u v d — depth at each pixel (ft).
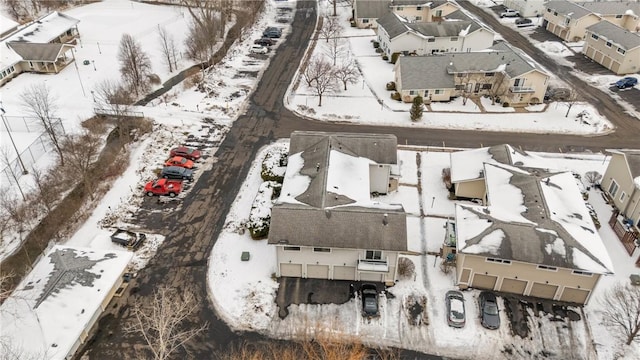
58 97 213.66
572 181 148.66
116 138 190.39
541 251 120.26
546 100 225.76
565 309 124.98
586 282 121.39
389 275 129.59
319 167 148.36
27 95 202.08
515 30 309.42
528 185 141.38
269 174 167.02
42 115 183.01
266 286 130.72
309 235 124.88
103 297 117.91
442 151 189.16
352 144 161.07
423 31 261.65
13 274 130.31
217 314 123.24
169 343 114.21
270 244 123.85
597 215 156.04
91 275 122.11
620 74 246.88
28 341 106.73
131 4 339.16
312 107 218.79
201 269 135.74
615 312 118.83
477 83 227.40
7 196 150.10
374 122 208.54
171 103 217.56
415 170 177.47
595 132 202.18
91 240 144.46
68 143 169.27
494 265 123.85
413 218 154.30
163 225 150.82
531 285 126.00
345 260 128.57
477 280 128.36
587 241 124.26
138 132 194.39
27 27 258.78
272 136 196.85
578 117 211.61
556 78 246.06
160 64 254.47
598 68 256.52
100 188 164.66
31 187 157.99
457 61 226.17
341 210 128.88
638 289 128.57
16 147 179.11
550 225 126.31
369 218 127.13
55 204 153.89
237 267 136.26
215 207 158.40
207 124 203.92
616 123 208.44
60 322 110.83
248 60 264.31
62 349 105.60
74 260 125.18
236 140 193.77
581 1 315.17
